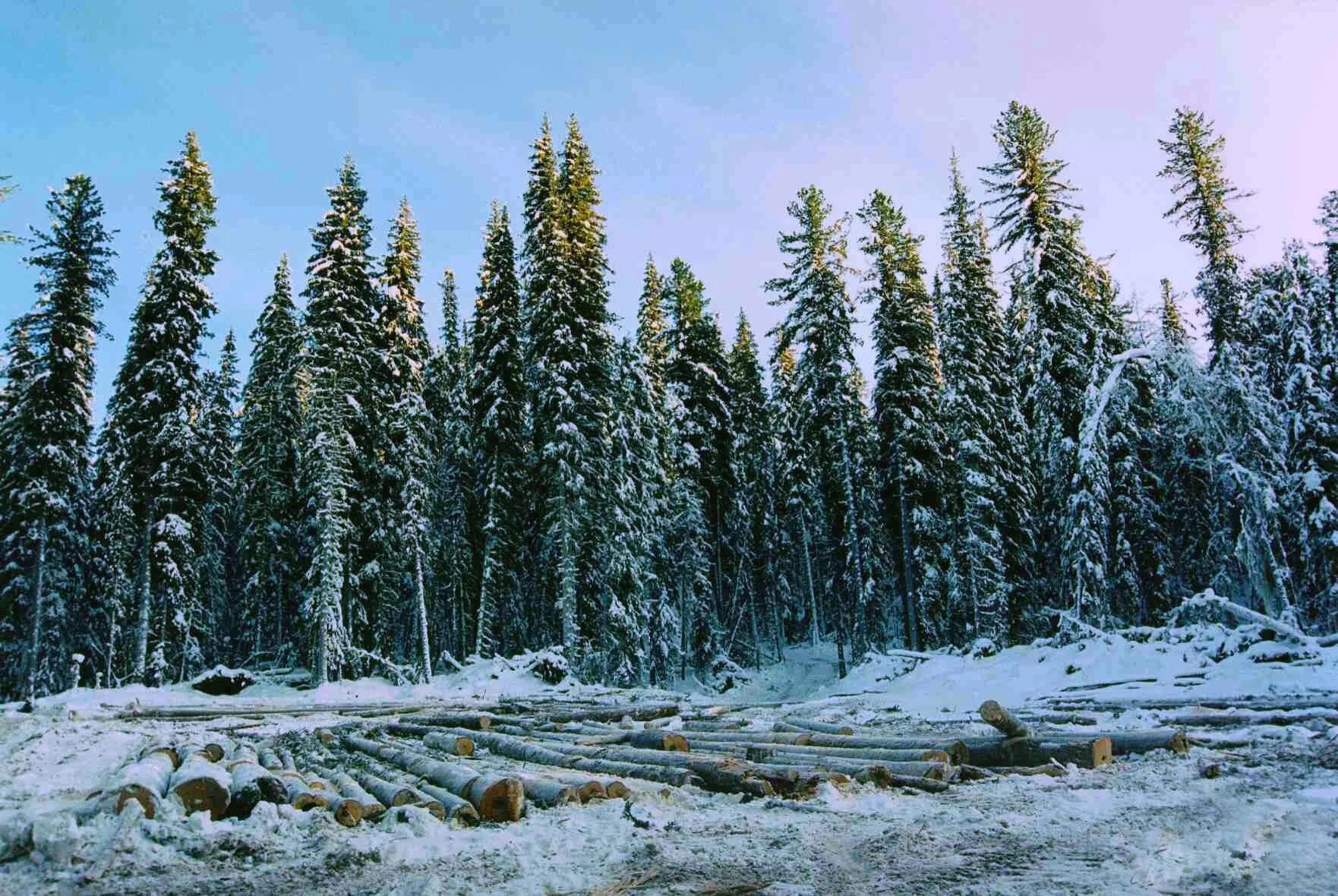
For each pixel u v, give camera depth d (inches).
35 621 1020.5
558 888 180.1
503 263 1243.8
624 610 1128.8
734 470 1407.5
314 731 548.1
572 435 1065.5
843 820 240.1
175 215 1125.1
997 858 193.0
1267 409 653.3
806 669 1499.8
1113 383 722.2
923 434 1099.9
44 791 293.6
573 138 1227.2
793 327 1162.0
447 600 1472.7
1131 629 658.2
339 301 1109.1
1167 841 202.2
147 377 1075.3
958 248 1152.2
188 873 197.8
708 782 301.0
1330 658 491.8
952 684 700.7
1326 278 911.0
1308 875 169.9
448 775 295.7
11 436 1085.8
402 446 1153.4
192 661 1305.4
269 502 1330.0
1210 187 909.8
